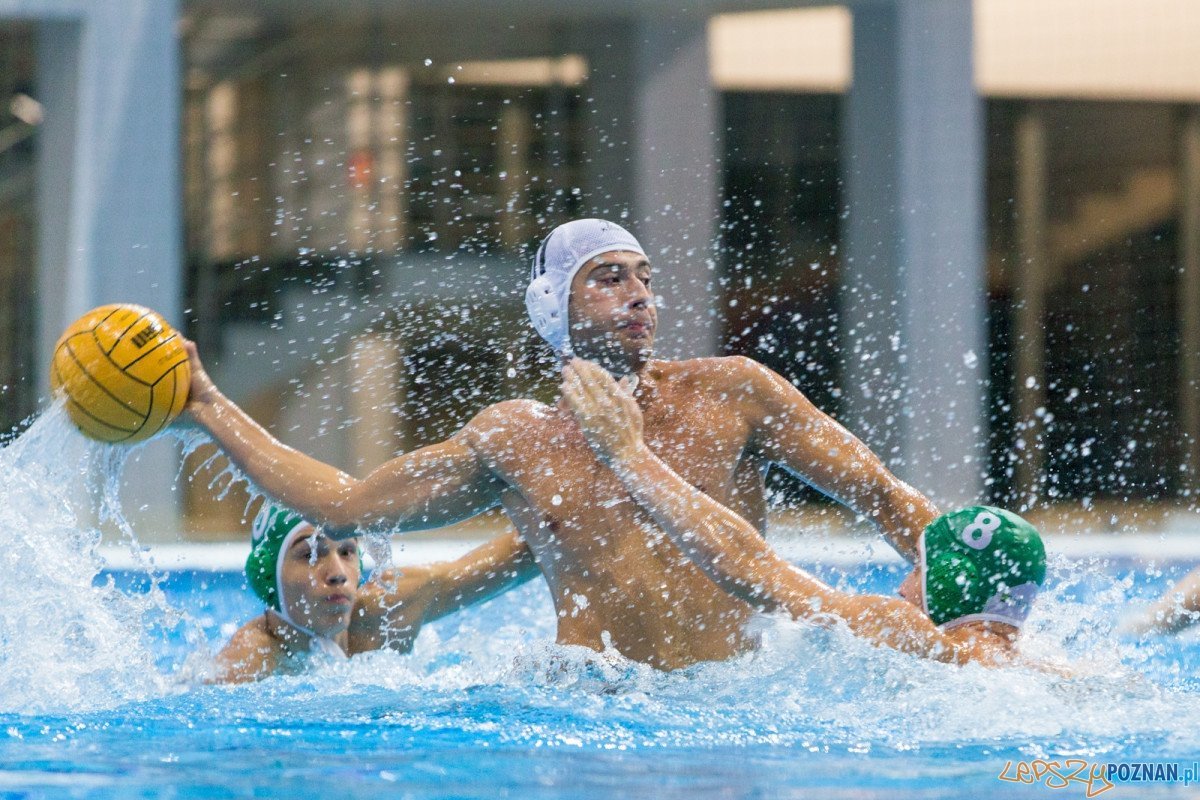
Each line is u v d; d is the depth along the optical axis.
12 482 11.81
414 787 7.59
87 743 9.05
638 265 10.90
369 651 13.20
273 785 7.66
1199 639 12.95
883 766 8.09
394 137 38.88
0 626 11.78
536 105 38.19
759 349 36.59
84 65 29.95
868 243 33.22
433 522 10.91
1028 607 9.95
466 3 34.72
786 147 38.38
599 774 7.92
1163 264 41.53
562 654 10.55
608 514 10.60
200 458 32.16
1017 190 41.41
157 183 30.47
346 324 38.09
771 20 38.31
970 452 32.22
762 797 7.32
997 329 41.22
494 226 38.38
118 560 22.70
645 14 34.62
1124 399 39.72
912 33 32.28
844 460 10.92
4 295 35.91
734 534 9.72
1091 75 40.31
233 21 38.69
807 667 9.93
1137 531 28.70
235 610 19.33
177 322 30.77
